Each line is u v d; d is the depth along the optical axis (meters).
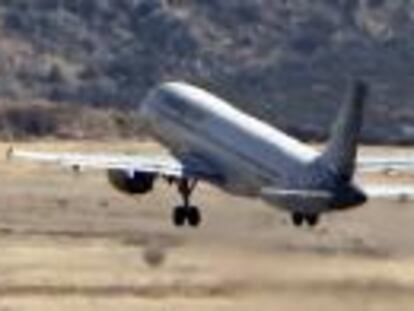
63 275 196.62
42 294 181.50
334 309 160.38
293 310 162.38
